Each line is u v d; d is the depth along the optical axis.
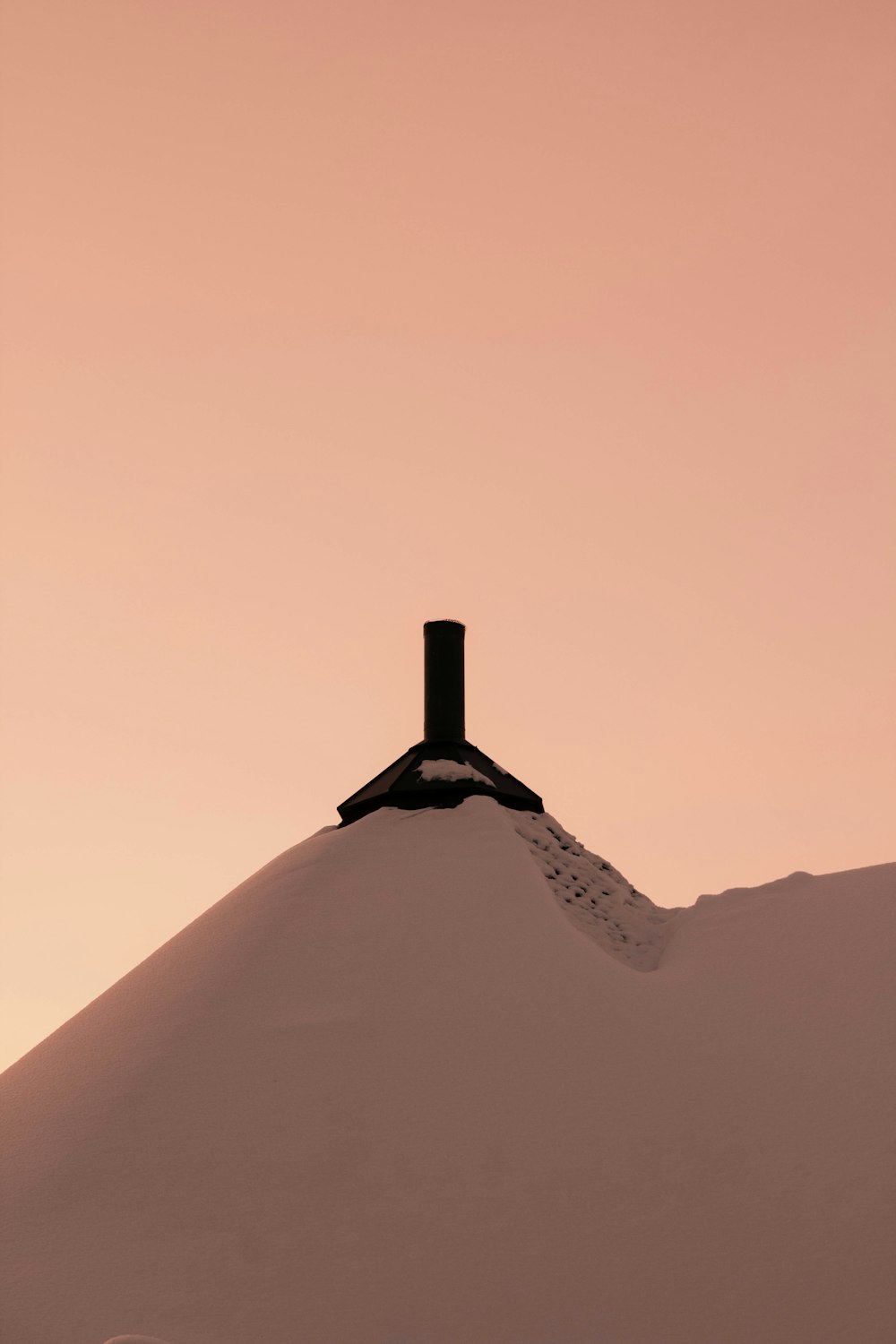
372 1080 14.38
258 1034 15.32
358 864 18.31
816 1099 13.44
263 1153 13.65
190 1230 12.87
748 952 16.12
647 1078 13.98
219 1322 11.80
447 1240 12.42
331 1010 15.48
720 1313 11.47
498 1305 11.75
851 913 16.41
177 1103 14.54
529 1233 12.39
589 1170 12.95
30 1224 13.19
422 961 16.05
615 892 18.80
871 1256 11.73
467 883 17.44
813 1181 12.55
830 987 15.02
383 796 19.75
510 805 19.73
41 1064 16.41
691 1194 12.60
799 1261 11.82
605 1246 12.19
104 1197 13.43
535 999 15.26
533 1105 13.77
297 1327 11.71
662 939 17.64
